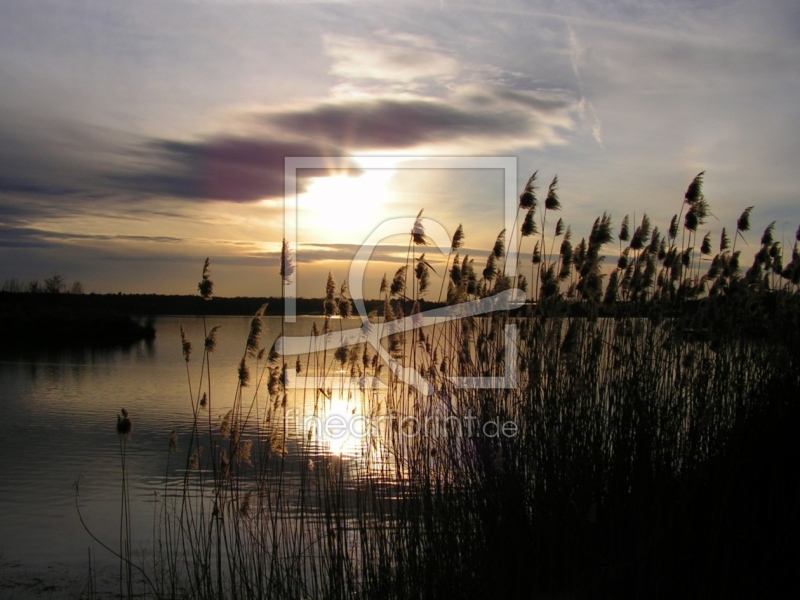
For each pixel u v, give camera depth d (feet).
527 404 19.43
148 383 92.99
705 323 21.77
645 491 16.63
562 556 16.47
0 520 32.71
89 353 150.00
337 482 19.76
